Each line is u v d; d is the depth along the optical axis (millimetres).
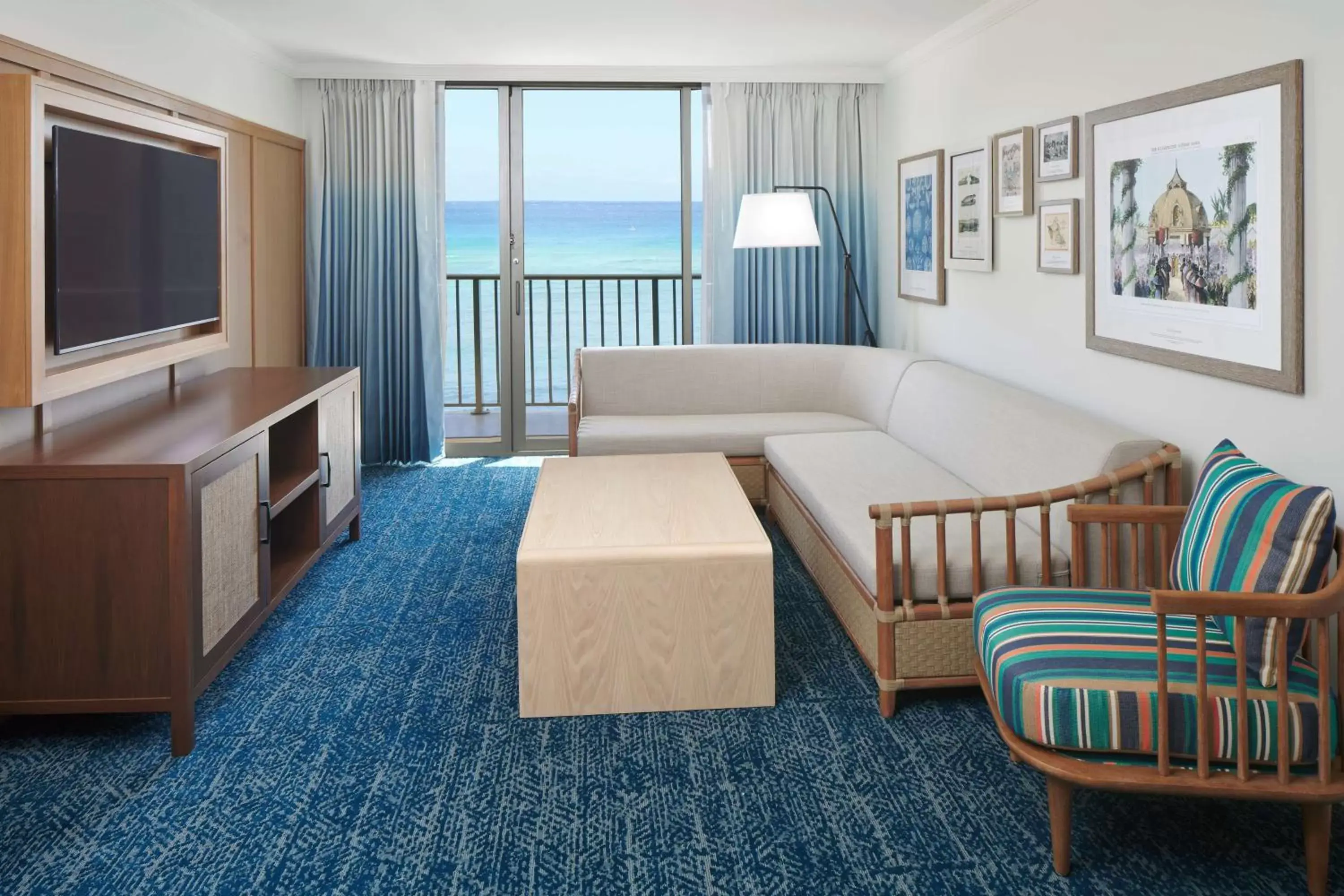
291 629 3299
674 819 2148
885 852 2021
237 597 2836
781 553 4121
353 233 5707
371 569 3951
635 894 1887
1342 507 2275
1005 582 2693
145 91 3672
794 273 5926
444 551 4188
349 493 4191
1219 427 2738
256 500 3006
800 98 5777
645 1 4121
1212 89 2652
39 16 2990
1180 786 1819
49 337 2824
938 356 4973
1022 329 3988
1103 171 3250
